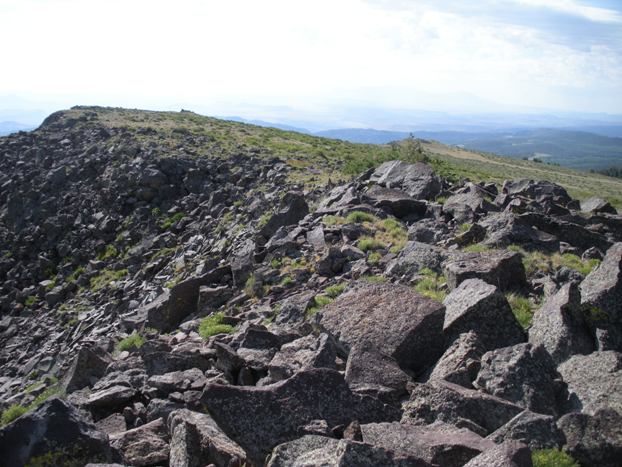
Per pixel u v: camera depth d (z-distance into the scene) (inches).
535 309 637.9
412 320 528.7
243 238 1306.6
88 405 510.9
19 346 1536.7
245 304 843.4
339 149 2938.0
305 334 607.8
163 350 649.6
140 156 2434.8
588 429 354.6
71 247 2075.5
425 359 519.8
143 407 495.8
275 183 1942.7
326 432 379.2
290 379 415.5
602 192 4717.0
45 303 1808.6
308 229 1057.5
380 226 1034.7
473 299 546.3
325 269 864.9
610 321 509.4
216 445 356.8
